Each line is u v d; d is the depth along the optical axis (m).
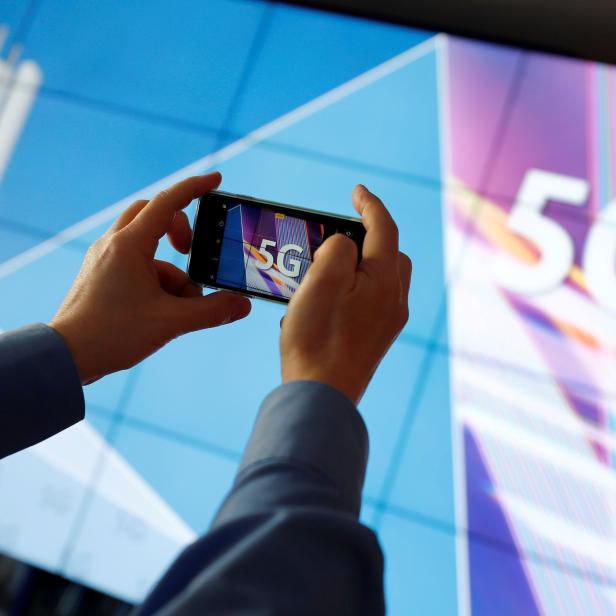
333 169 2.50
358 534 0.31
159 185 2.58
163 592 0.31
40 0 2.81
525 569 2.05
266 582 0.28
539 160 2.43
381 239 0.52
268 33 2.66
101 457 2.33
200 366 2.36
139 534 2.27
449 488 2.15
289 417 0.37
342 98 2.57
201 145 2.60
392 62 2.58
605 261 2.31
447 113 2.51
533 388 2.21
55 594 2.26
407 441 2.20
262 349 2.35
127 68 2.70
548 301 2.29
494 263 2.34
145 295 0.62
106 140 2.64
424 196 2.44
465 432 2.19
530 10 2.49
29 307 2.51
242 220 0.85
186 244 0.81
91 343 0.58
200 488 2.27
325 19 2.64
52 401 0.49
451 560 2.08
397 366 2.27
